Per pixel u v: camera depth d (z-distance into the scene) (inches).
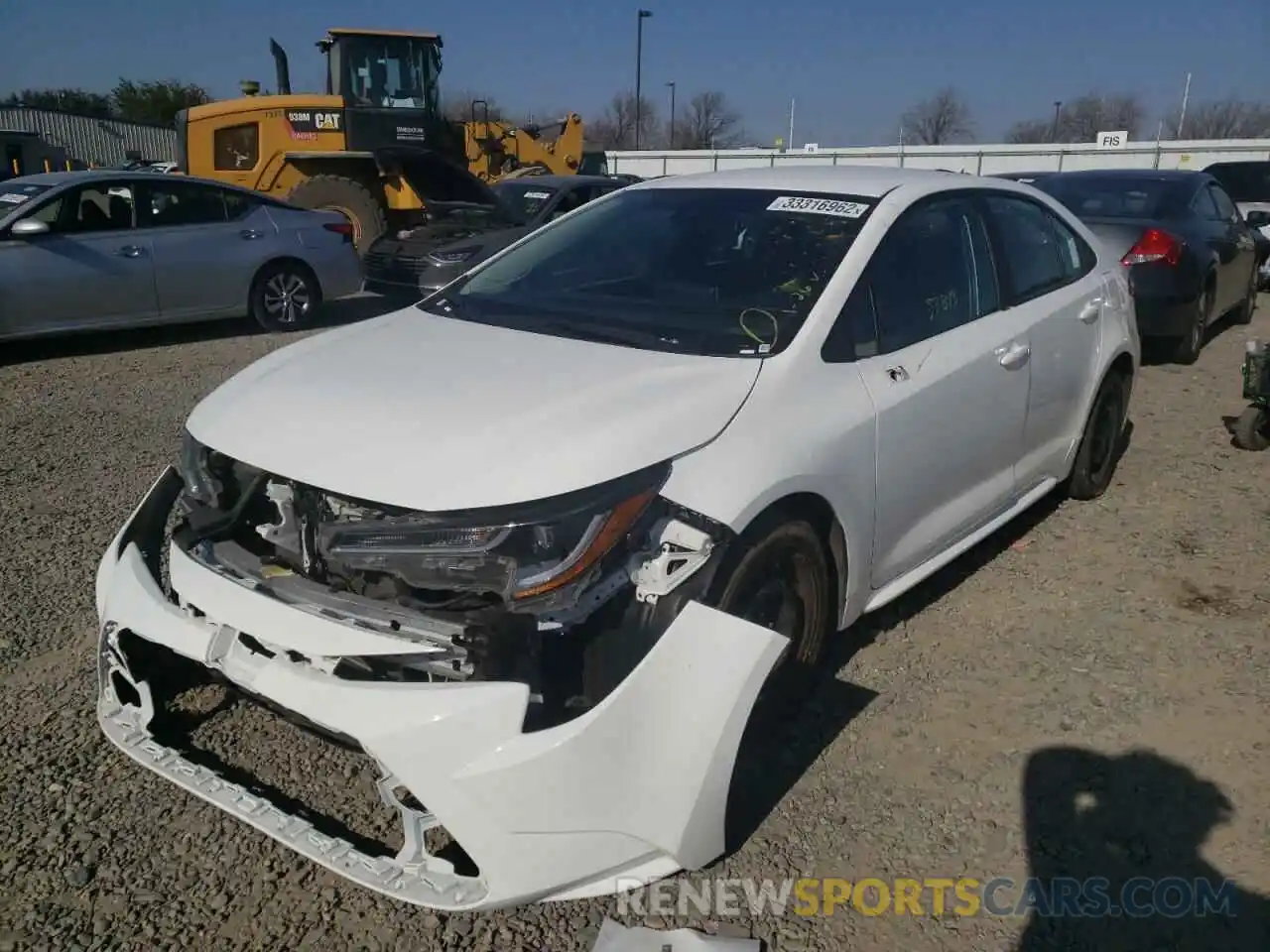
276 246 386.6
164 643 103.9
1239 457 231.8
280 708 101.1
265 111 506.3
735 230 142.3
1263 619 156.3
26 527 188.5
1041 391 164.9
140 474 219.1
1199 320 327.6
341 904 101.0
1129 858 108.0
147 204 358.0
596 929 98.4
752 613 110.3
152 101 2111.2
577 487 94.8
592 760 90.0
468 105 680.4
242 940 96.3
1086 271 186.5
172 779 105.9
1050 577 171.3
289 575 103.0
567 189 476.7
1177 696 136.3
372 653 92.7
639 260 142.3
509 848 88.5
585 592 94.3
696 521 100.3
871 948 96.6
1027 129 2755.9
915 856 108.3
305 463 100.8
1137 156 1547.7
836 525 120.2
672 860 96.8
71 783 117.3
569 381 111.7
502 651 91.1
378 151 512.4
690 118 2504.9
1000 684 139.5
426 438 100.4
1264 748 125.0
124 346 363.9
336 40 516.4
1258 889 103.7
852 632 153.0
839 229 136.9
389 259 440.5
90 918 98.2
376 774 118.6
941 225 149.1
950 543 151.4
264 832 98.8
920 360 134.5
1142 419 264.1
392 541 95.5
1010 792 117.8
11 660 141.6
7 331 326.6
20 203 334.6
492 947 96.0
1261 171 615.2
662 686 93.8
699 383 112.0
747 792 110.5
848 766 122.3
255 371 125.0
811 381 118.3
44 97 2128.4
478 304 142.2
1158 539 185.9
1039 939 97.8
